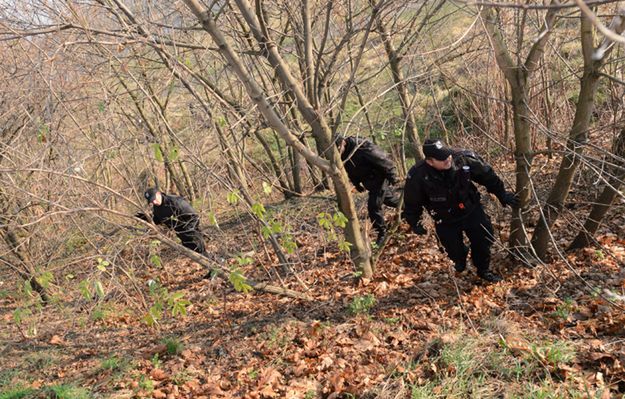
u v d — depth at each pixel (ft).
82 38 16.55
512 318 15.05
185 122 24.90
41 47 15.44
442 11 26.89
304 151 16.49
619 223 19.54
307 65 17.16
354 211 19.03
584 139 15.57
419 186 15.79
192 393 14.78
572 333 13.80
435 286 18.33
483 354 13.29
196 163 18.11
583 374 12.00
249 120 19.69
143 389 15.21
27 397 15.71
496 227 21.35
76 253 23.40
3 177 18.93
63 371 18.08
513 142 26.50
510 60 14.93
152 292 15.98
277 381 14.51
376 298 18.35
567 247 18.49
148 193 22.52
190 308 22.41
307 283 21.56
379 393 12.84
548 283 16.56
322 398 13.57
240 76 14.58
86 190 16.80
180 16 19.51
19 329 21.91
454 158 15.34
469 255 19.98
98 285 15.66
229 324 19.11
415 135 24.99
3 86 16.15
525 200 16.66
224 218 35.88
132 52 17.78
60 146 17.11
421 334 15.30
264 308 20.06
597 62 14.32
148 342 19.35
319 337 16.37
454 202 15.76
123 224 19.61
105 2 17.21
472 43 24.53
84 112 20.33
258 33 15.66
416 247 22.11
